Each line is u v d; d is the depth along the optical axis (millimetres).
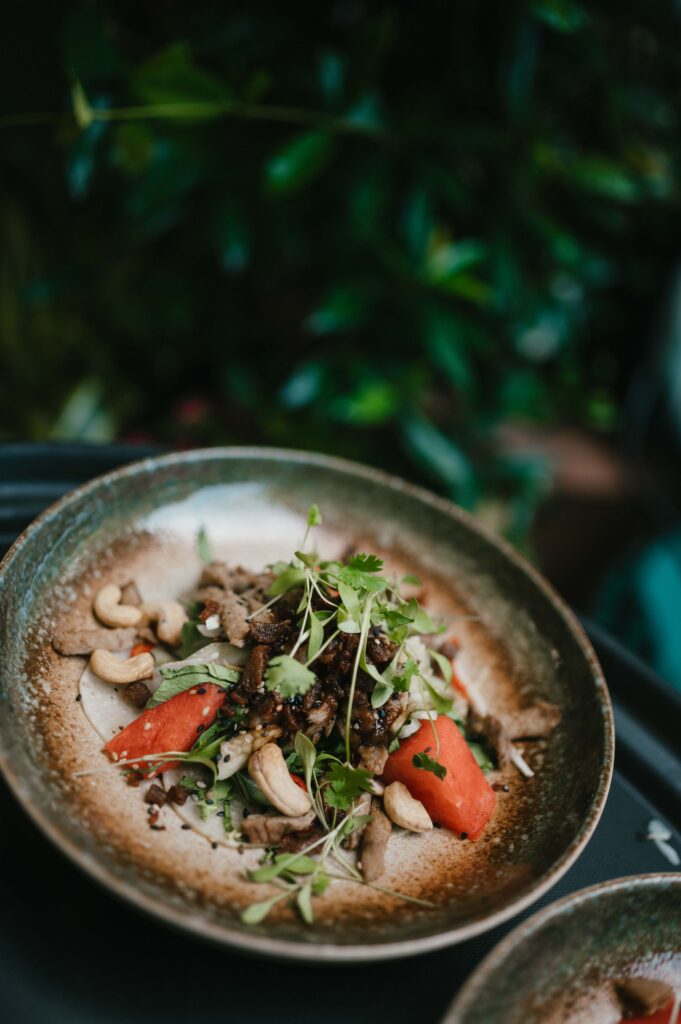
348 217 803
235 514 585
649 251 967
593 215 865
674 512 1118
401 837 479
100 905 440
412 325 818
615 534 1135
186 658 505
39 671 480
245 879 444
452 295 807
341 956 401
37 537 500
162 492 564
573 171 796
